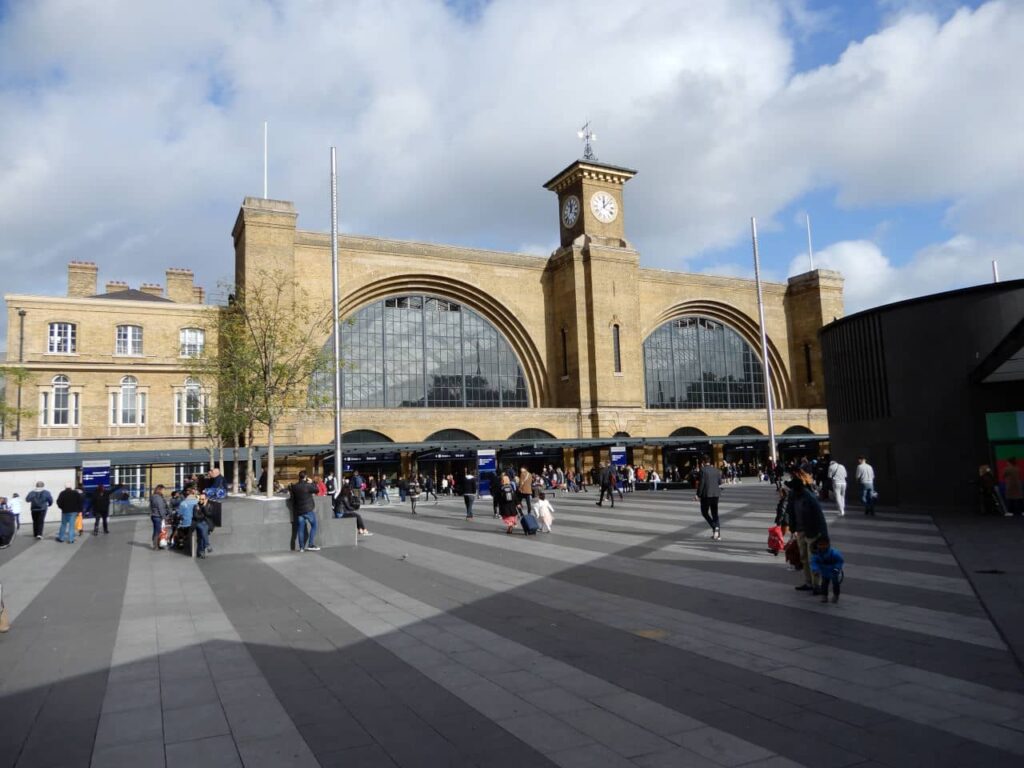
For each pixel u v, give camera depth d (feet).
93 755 18.22
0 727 20.31
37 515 79.82
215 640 29.86
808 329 213.05
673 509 88.58
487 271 175.83
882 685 21.99
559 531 67.82
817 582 35.01
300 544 59.67
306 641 29.35
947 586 36.09
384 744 18.51
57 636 31.30
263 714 20.92
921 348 76.33
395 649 27.71
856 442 84.94
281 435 133.80
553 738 18.60
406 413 147.02
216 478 89.45
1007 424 71.31
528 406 180.75
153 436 148.77
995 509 67.62
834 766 16.55
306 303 138.82
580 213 180.55
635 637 28.43
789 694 21.44
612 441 158.10
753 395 212.43
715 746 17.83
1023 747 17.34
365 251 160.45
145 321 152.97
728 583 38.96
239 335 96.43
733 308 208.44
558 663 25.22
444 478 148.87
